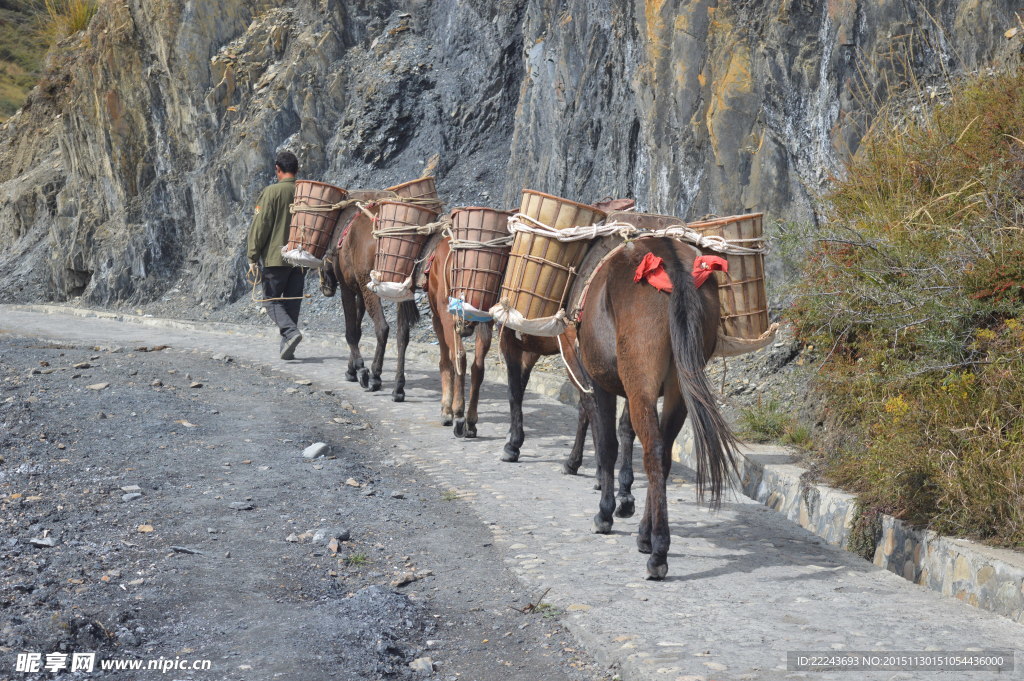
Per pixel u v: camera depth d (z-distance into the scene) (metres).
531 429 8.98
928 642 3.98
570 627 4.30
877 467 5.58
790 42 9.66
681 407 4.98
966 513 4.89
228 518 5.84
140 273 19.23
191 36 18.98
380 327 10.40
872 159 7.98
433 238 8.66
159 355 12.27
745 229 5.54
